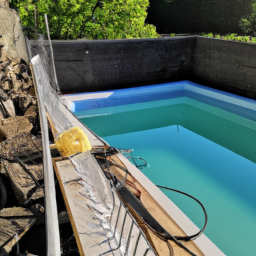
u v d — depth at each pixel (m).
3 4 7.00
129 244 2.43
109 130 8.09
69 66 8.50
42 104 4.09
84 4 11.34
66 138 3.94
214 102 9.13
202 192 5.15
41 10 10.78
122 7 11.96
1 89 5.30
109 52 8.81
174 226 2.95
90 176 3.37
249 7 11.73
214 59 9.29
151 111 9.27
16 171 3.37
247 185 5.41
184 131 8.11
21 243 2.47
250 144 7.35
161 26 15.98
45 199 2.34
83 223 2.62
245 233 4.12
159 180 5.55
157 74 9.86
